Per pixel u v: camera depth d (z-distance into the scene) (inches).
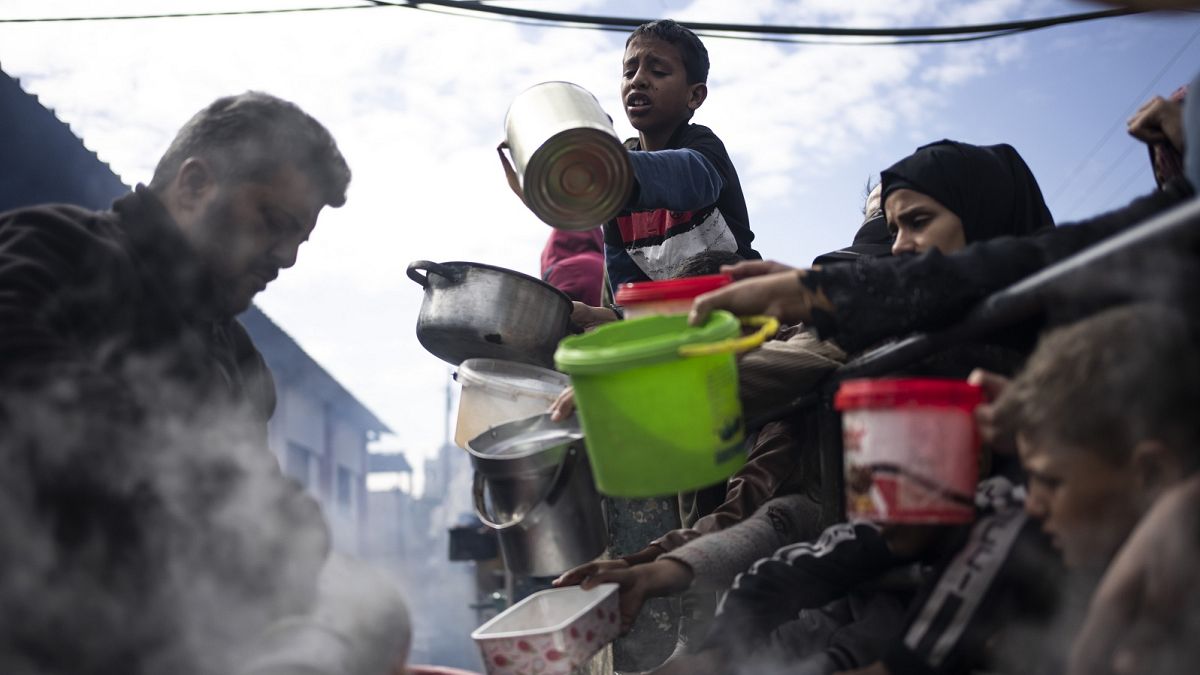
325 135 86.3
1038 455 51.1
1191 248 50.9
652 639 113.8
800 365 86.5
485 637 83.3
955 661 59.6
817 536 92.3
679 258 127.2
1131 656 46.6
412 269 120.7
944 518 59.3
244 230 82.7
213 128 82.6
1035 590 59.2
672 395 65.3
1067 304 59.3
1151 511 47.8
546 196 97.3
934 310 66.4
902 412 59.7
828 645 75.6
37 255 73.7
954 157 86.4
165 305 79.8
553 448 93.5
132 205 81.9
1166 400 48.4
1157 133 82.4
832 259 110.4
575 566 96.3
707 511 109.0
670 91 135.9
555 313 120.6
